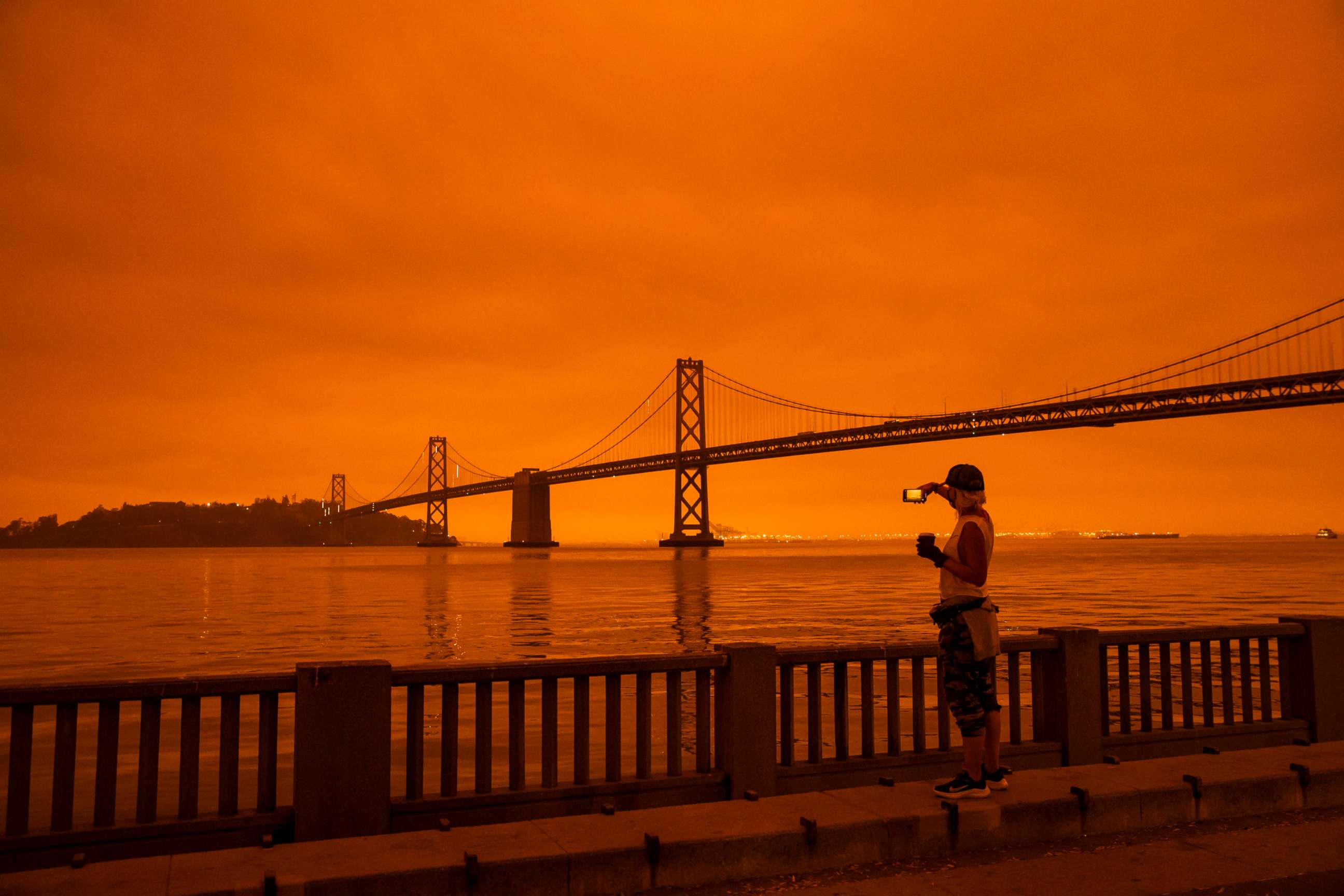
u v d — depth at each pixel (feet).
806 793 16.24
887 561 342.44
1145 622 76.74
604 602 115.65
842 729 18.13
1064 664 19.47
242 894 11.98
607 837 13.91
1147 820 16.37
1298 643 22.38
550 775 16.21
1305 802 17.56
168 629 81.20
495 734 35.24
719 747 17.37
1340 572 196.34
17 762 13.55
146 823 14.01
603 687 48.16
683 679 50.47
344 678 14.61
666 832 14.14
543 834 14.07
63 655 61.36
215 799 26.55
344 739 14.51
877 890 13.42
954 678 16.02
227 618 94.73
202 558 462.19
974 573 15.89
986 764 16.35
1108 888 13.48
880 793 16.33
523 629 77.71
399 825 14.93
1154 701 41.70
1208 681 21.52
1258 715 37.27
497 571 241.96
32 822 24.39
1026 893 13.26
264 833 14.39
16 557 516.32
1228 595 118.21
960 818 15.11
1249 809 17.15
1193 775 17.12
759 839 13.99
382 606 112.37
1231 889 13.41
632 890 13.38
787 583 168.04
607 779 16.40
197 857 13.08
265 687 14.61
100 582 194.80
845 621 83.61
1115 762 18.66
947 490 16.67
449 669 15.39
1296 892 13.25
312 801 14.28
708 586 156.15
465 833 14.14
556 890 13.08
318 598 130.41
